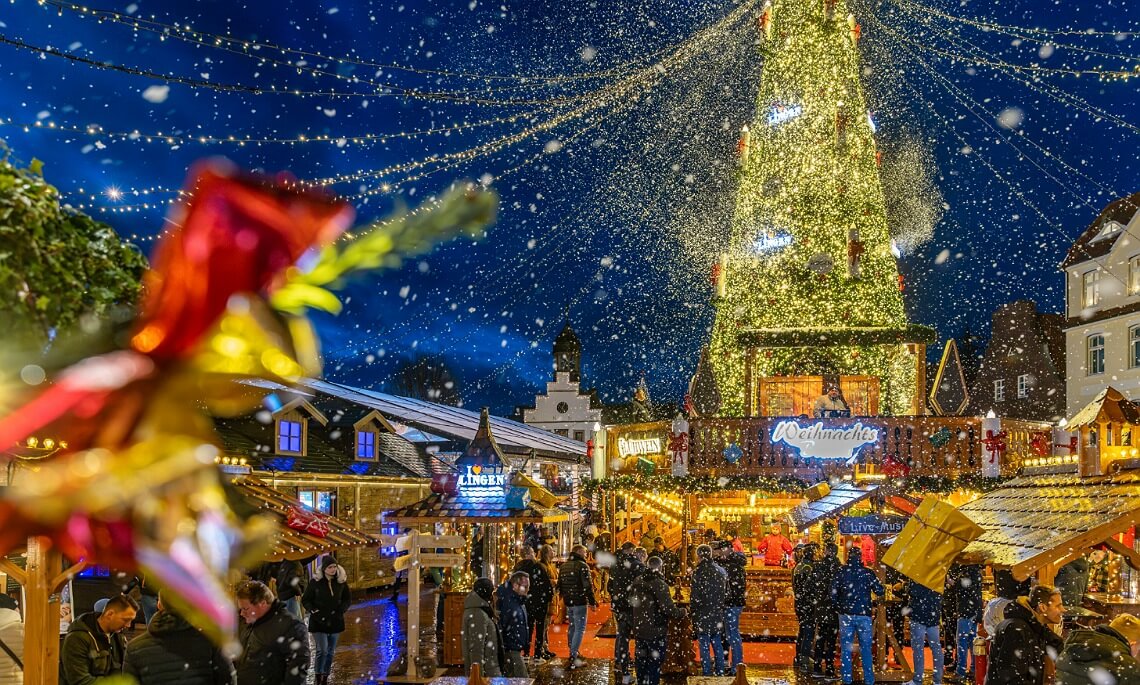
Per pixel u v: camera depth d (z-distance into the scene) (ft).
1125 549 36.32
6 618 25.43
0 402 3.68
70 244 6.48
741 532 85.30
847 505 55.52
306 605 46.78
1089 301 105.60
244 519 3.93
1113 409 41.22
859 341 85.87
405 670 50.31
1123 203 104.42
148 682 20.72
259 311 3.56
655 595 45.85
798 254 88.58
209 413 3.83
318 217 3.57
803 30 88.84
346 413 95.55
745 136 91.20
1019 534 39.68
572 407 233.14
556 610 74.43
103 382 3.52
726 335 92.68
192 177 3.59
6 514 3.39
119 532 3.59
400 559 50.01
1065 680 25.34
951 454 69.72
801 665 51.96
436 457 114.83
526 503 51.55
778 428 72.33
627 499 84.84
